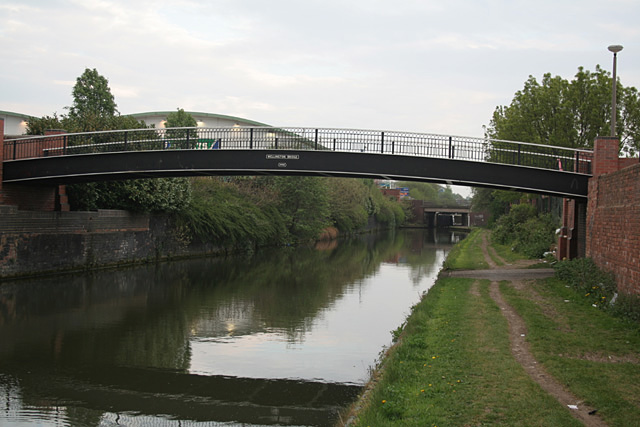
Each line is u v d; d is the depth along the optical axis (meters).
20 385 11.66
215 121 69.31
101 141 31.95
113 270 29.42
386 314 19.14
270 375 12.45
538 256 31.72
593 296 15.85
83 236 28.16
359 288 25.39
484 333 12.00
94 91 44.84
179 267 32.44
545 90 32.69
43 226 25.52
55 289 22.88
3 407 10.45
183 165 24.02
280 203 54.22
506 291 18.27
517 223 44.91
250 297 22.48
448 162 22.42
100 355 13.88
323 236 65.94
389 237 79.56
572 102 30.75
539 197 44.97
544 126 32.44
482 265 28.59
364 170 23.05
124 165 24.28
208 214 39.47
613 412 7.23
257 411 10.41
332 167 23.25
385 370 9.77
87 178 25.58
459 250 42.69
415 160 22.66
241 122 69.94
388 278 29.28
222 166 23.84
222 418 10.09
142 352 14.17
